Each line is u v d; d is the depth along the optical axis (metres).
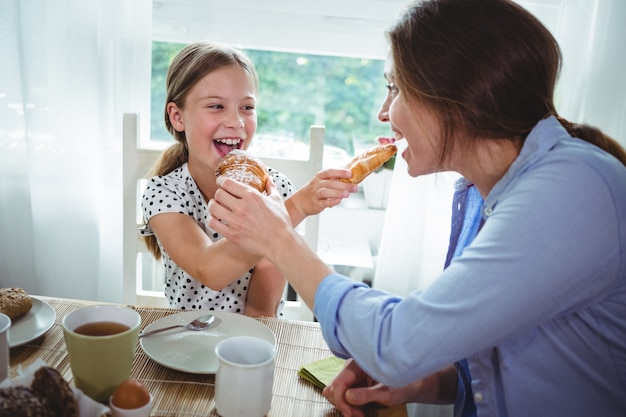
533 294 0.58
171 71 1.18
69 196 1.54
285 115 1.86
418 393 0.81
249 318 0.91
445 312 0.59
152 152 1.25
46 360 0.76
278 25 1.67
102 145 1.51
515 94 0.64
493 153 0.70
